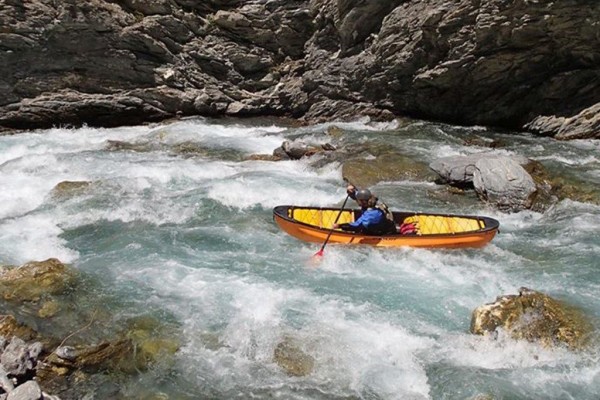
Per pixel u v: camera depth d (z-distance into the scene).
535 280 9.12
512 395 6.46
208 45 23.48
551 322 7.60
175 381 6.67
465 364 7.02
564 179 13.71
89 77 20.92
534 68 18.34
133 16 21.72
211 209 12.04
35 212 11.59
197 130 19.84
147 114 21.83
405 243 10.10
